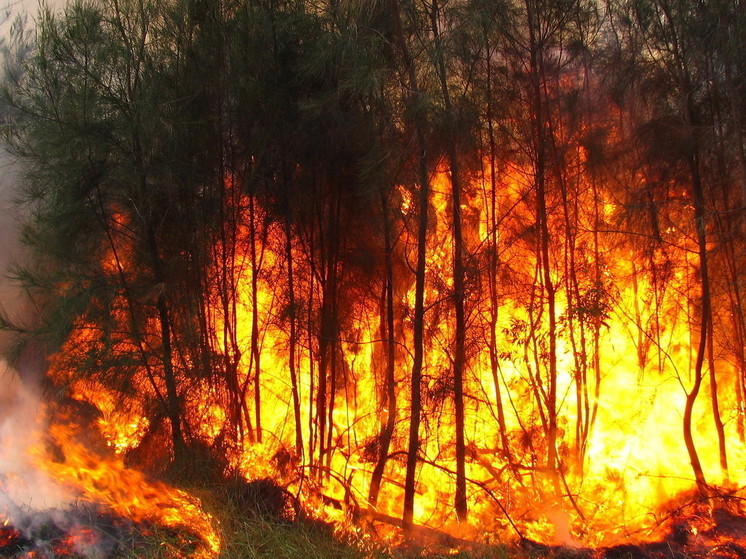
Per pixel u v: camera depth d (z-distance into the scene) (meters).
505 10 5.63
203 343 6.03
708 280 6.13
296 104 5.67
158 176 5.80
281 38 5.86
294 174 5.93
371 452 5.82
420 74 5.42
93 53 5.88
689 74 5.88
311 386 6.06
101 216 5.91
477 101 5.71
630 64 6.12
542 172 5.75
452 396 5.84
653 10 6.02
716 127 5.79
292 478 5.77
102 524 5.01
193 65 5.98
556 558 5.00
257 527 5.12
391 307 5.73
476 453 6.00
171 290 5.90
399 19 5.38
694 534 5.23
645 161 6.05
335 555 4.93
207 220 5.98
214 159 6.00
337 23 5.54
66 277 5.88
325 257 6.09
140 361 5.86
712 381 6.03
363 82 5.17
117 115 5.86
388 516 5.52
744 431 6.35
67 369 5.95
